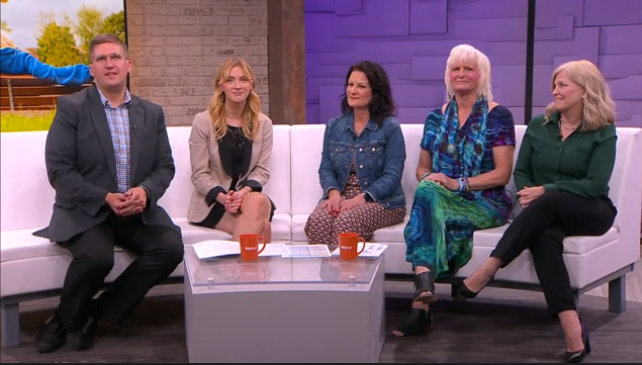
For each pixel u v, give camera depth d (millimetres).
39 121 5441
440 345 2768
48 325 2752
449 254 2949
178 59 5742
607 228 2900
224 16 5738
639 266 4102
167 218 2977
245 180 3297
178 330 2947
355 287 2283
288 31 5211
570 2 4680
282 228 3250
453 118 3184
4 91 5336
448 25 4980
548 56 4781
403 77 5121
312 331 2283
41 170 3143
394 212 3184
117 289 2836
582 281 2803
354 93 3221
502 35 4871
